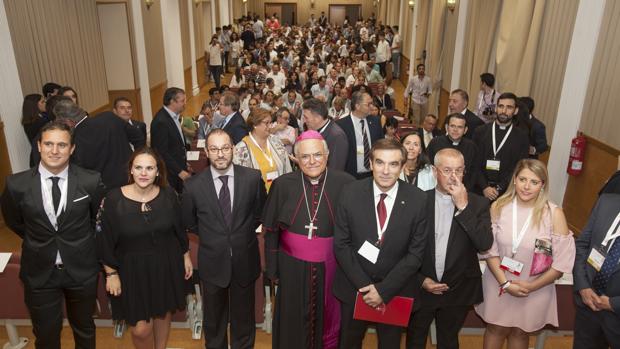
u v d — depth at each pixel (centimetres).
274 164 370
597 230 247
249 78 1144
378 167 226
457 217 241
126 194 256
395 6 1966
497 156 415
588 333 256
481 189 416
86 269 261
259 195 279
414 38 1431
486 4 784
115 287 263
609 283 237
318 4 2928
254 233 282
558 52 555
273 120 623
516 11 662
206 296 278
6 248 485
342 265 242
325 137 377
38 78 586
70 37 682
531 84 629
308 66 1344
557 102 555
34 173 251
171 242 270
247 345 299
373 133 430
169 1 1206
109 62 874
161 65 1073
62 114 381
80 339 278
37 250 251
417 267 237
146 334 277
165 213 260
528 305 259
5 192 249
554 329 317
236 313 291
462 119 395
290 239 259
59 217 250
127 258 259
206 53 1605
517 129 416
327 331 275
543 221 249
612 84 450
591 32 485
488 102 632
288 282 263
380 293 234
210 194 264
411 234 239
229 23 2123
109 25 852
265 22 2558
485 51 787
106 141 396
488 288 270
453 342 276
